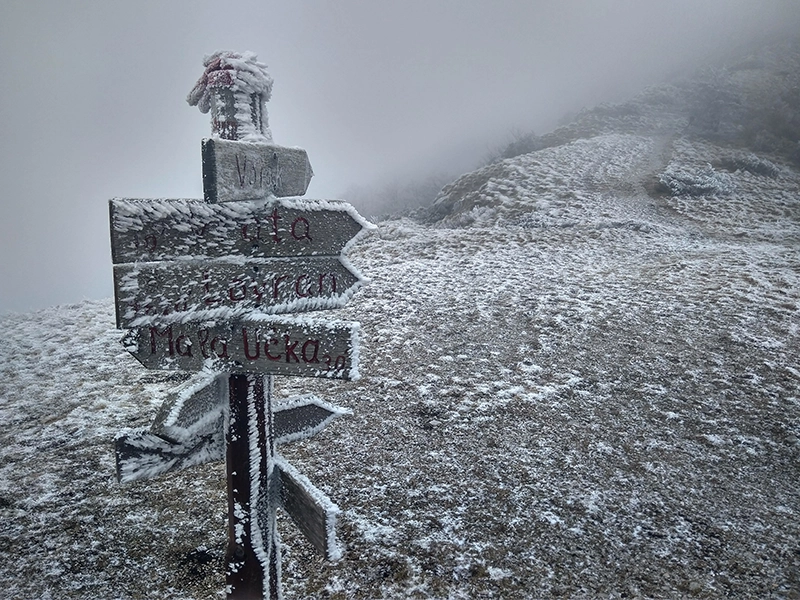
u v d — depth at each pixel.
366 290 11.11
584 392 6.65
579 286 10.84
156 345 1.89
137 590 3.61
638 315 9.02
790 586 3.64
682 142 30.64
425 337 8.55
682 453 5.39
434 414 6.20
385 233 17.81
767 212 19.27
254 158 1.94
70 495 4.73
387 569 3.80
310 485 2.10
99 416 6.37
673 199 20.92
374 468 5.14
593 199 21.14
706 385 6.69
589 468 5.14
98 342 9.12
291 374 1.93
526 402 6.43
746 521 4.39
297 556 3.93
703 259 12.51
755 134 29.92
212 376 2.04
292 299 2.03
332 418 2.83
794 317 8.46
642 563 3.89
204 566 3.83
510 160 28.02
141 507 4.54
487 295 10.49
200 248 1.83
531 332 8.60
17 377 7.66
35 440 5.80
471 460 5.27
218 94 2.04
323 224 2.04
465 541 4.11
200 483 4.89
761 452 5.38
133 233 1.70
